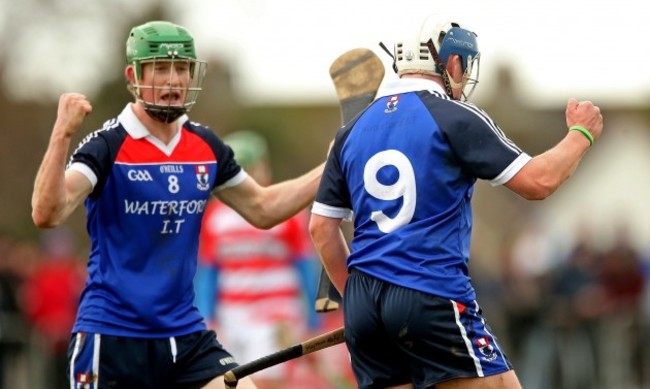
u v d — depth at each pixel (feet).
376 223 70.44
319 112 522.88
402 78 72.74
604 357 217.97
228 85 413.18
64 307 192.75
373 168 70.69
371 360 71.72
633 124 525.34
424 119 69.77
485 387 68.69
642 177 486.38
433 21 73.05
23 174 367.45
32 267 205.87
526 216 449.89
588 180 490.90
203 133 80.43
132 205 76.95
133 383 76.69
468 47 73.31
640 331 220.64
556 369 211.61
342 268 74.43
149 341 76.74
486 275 235.61
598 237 390.42
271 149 434.71
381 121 71.26
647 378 220.64
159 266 77.41
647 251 304.71
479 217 476.13
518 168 68.13
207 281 122.72
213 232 122.21
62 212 74.23
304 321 127.65
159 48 76.69
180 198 78.13
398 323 68.69
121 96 355.15
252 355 121.29
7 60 361.30
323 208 73.92
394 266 68.95
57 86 362.94
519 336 214.07
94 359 76.38
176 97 77.51
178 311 77.82
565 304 212.64
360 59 83.46
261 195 82.94
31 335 192.44
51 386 191.83
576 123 69.97
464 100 74.84
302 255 122.52
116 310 76.59
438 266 68.64
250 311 121.29
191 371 77.87
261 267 121.49
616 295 221.66
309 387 132.67
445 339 68.33
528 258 215.92
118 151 76.95
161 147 78.23
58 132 73.36
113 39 358.02
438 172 69.05
